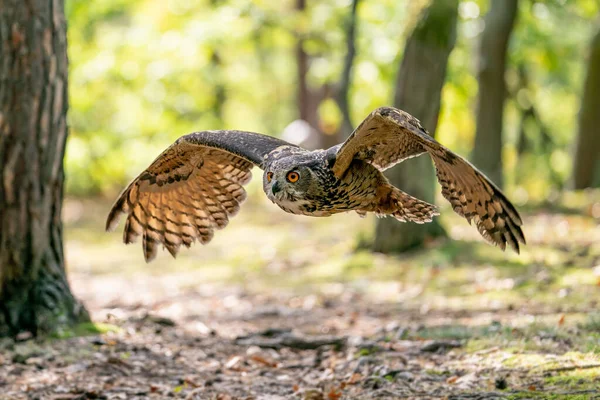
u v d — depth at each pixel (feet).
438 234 58.13
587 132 81.87
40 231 36.06
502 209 21.04
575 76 117.60
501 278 47.73
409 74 55.36
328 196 23.32
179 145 25.86
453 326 36.42
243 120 142.82
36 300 35.83
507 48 76.69
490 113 77.15
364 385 28.86
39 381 30.40
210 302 49.60
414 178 56.75
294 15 87.15
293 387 29.58
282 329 37.86
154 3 88.33
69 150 91.50
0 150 35.12
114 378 30.89
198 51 86.02
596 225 60.49
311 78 97.40
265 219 86.84
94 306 48.29
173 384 30.48
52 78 35.63
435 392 27.30
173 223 28.50
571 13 94.22
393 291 48.70
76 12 87.40
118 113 97.60
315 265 59.41
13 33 34.65
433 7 54.34
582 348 30.09
